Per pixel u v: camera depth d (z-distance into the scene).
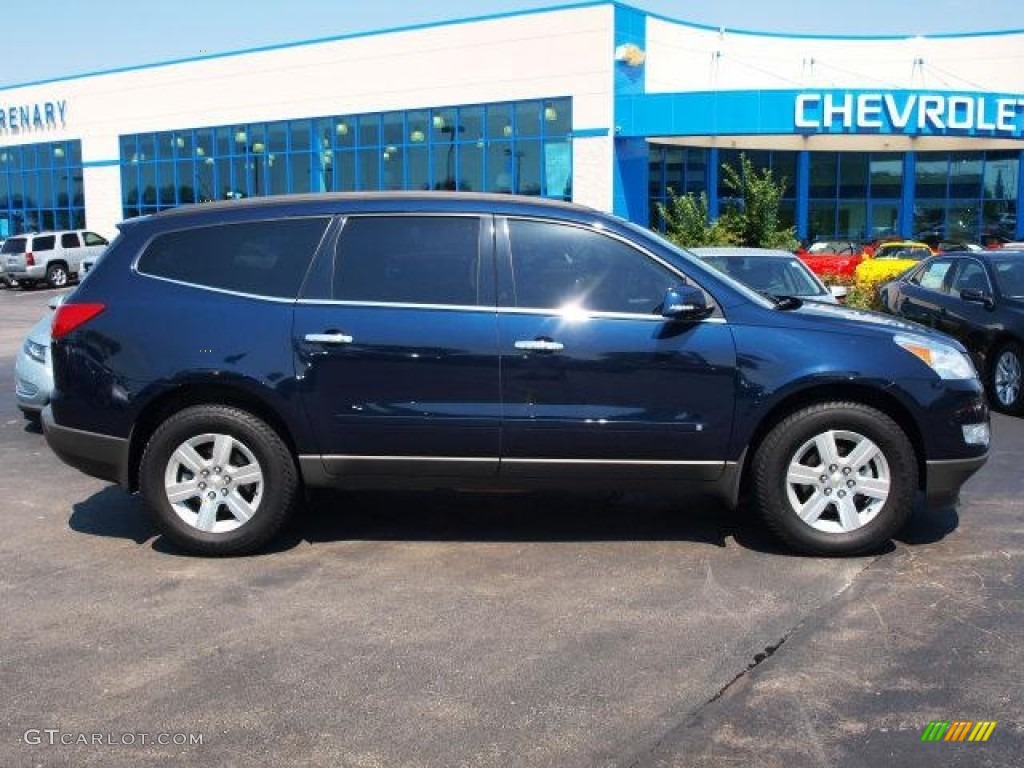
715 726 3.50
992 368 9.66
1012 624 4.33
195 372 5.12
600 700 3.69
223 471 5.25
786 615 4.45
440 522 5.91
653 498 6.38
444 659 4.04
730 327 5.07
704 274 5.16
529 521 5.91
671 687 3.78
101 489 6.79
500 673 3.91
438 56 30.00
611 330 5.05
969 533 5.62
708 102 25.75
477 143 29.70
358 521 5.94
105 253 5.42
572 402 5.06
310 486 5.30
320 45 32.47
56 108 40.62
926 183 34.03
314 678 3.88
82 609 4.61
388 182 31.70
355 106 31.94
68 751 3.37
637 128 26.78
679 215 22.58
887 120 25.14
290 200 5.41
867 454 5.11
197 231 5.34
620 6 27.12
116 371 5.19
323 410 5.12
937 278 11.20
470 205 5.24
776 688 3.77
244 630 4.35
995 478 6.88
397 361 5.07
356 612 4.54
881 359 5.07
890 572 4.99
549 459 5.12
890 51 34.62
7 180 43.38
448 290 5.14
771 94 25.14
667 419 5.06
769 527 5.20
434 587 4.84
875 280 14.54
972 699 3.67
